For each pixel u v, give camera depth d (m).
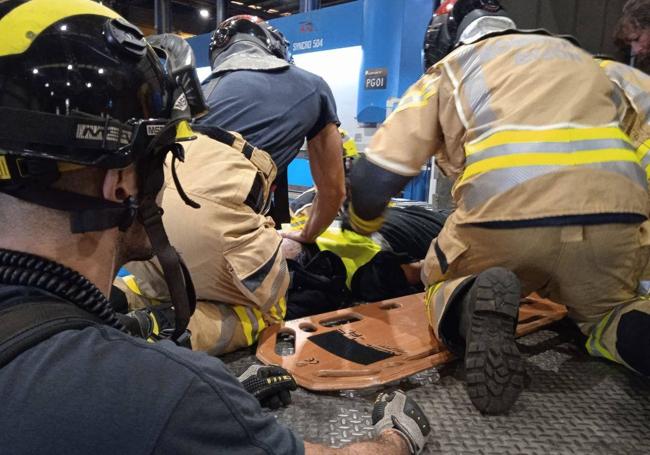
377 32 3.35
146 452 0.44
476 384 1.12
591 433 1.08
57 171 0.54
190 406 0.47
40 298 0.51
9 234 0.53
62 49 0.54
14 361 0.46
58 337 0.48
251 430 0.50
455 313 1.29
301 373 1.28
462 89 1.30
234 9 7.73
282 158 1.80
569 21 2.64
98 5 0.62
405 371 1.28
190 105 0.71
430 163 3.14
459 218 1.29
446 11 1.58
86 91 0.54
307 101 1.83
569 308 1.40
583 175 1.15
